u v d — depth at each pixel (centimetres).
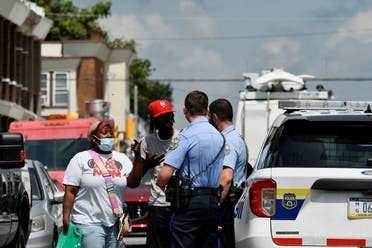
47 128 3128
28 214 1485
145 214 2434
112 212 1252
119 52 8100
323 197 1127
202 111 1166
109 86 8106
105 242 1264
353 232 1123
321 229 1124
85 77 7662
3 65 4888
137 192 2445
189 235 1159
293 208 1128
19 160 1244
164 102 1327
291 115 1177
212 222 1164
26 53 5506
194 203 1149
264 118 2945
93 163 1253
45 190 1870
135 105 7962
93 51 7650
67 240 1250
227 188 1218
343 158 1138
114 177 1253
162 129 1323
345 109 1262
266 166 1148
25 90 5503
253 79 2989
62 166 3098
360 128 1150
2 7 4641
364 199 1123
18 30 5275
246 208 1159
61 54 7681
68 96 7106
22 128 3141
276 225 1130
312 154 1141
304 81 3080
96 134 1255
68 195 1254
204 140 1152
